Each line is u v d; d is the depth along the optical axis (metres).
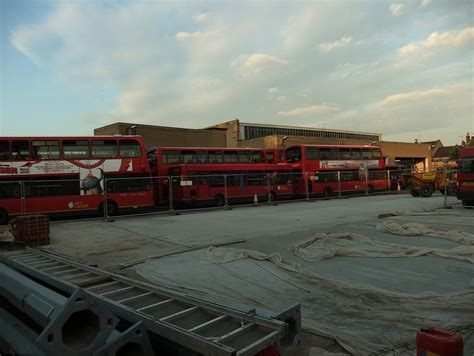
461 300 5.07
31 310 3.41
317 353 3.68
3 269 4.93
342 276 6.59
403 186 35.69
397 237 10.12
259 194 26.36
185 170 23.05
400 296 5.30
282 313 3.39
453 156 78.75
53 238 12.36
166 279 6.66
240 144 57.53
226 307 3.60
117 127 40.72
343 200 25.89
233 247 9.44
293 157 29.66
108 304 3.75
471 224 11.94
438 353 2.61
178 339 3.03
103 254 9.33
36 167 18.41
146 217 18.95
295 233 11.23
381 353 3.68
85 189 19.16
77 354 2.70
